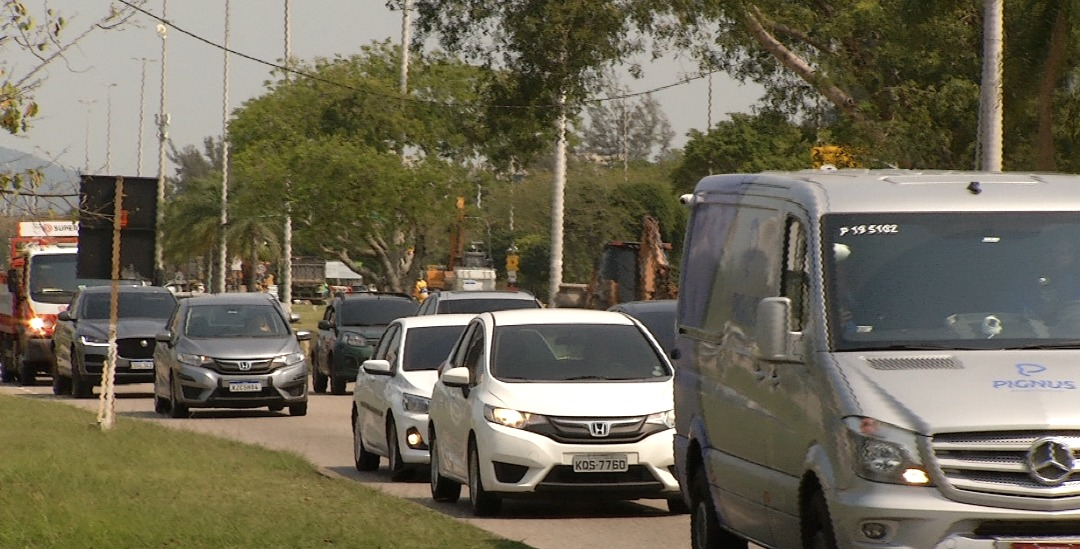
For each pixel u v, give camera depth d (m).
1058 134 114.50
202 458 65.75
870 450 30.03
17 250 153.38
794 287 34.75
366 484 59.16
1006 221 34.34
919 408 29.98
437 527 45.41
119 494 53.56
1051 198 34.88
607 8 159.25
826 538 31.59
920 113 136.00
